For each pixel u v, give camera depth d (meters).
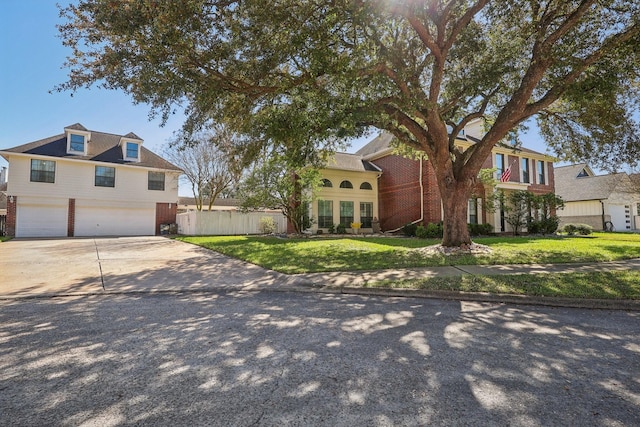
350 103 8.88
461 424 2.19
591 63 9.05
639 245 12.76
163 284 6.96
